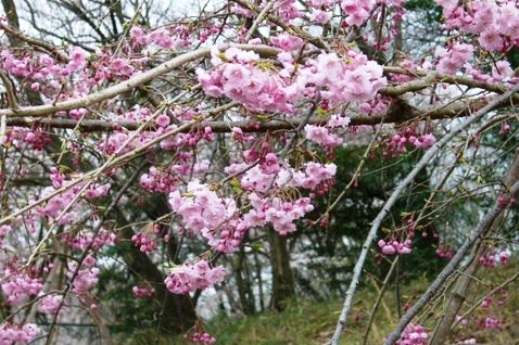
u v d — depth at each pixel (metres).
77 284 5.24
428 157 2.87
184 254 10.59
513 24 2.99
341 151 8.91
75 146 4.45
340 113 3.32
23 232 7.88
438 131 4.51
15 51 4.43
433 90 3.68
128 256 9.40
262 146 2.77
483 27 3.09
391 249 3.72
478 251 3.86
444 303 3.87
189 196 2.69
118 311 9.91
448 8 3.07
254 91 2.22
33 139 3.35
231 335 9.28
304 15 3.91
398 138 3.47
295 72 2.38
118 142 3.91
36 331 4.67
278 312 10.46
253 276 14.45
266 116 2.79
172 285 3.12
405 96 3.69
